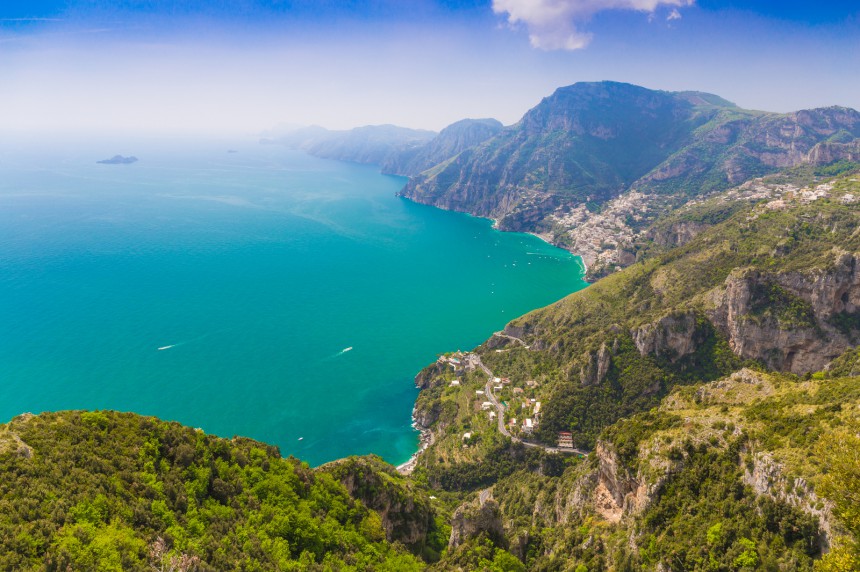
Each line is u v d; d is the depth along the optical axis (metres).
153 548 64.19
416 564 91.31
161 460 84.38
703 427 92.88
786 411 87.88
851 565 53.12
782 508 70.62
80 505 64.81
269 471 95.44
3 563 52.72
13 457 69.06
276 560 74.81
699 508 81.38
